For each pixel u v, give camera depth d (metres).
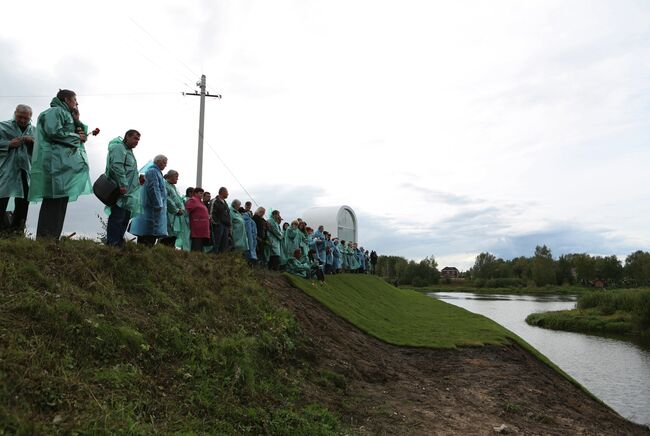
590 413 11.81
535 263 153.75
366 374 9.77
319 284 17.88
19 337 5.19
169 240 12.37
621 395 24.22
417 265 164.50
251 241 15.27
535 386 12.19
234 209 14.79
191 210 12.43
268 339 8.73
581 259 144.00
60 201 7.79
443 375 11.55
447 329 18.06
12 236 7.31
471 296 117.69
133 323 6.69
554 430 9.12
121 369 5.69
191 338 7.20
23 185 7.98
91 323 5.98
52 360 5.17
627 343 41.59
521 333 47.97
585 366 31.58
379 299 23.22
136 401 5.30
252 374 7.18
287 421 6.41
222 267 10.97
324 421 6.87
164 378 6.11
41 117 7.60
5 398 4.40
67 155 7.72
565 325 52.34
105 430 4.54
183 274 9.37
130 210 8.98
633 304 54.72
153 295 7.86
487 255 181.75
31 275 6.33
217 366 6.89
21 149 7.87
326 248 24.53
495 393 10.62
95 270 7.43
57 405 4.66
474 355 14.08
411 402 8.79
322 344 10.26
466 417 8.59
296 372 8.40
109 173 8.67
